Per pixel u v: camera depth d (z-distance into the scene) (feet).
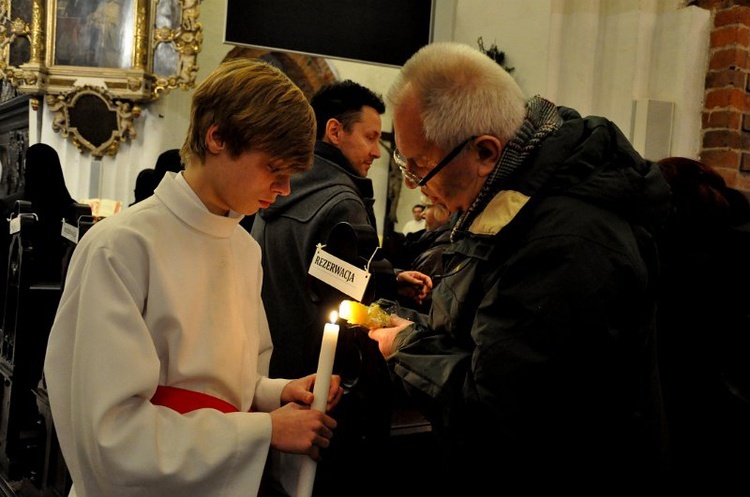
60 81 20.70
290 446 3.85
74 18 20.57
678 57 11.25
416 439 6.19
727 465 4.57
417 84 4.25
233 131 3.79
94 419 3.48
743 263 4.59
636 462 4.09
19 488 8.77
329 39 14.83
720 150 11.12
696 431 4.64
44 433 8.13
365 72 23.97
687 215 4.68
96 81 20.49
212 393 4.07
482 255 4.11
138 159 21.06
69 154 21.35
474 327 4.00
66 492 7.36
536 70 12.62
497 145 4.13
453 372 4.14
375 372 4.53
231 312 4.22
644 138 11.14
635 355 3.98
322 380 4.02
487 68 4.20
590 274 3.74
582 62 12.13
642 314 3.96
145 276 3.84
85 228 8.52
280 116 3.79
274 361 6.30
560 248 3.79
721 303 4.59
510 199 4.03
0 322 12.47
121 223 3.88
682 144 11.24
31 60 20.65
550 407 3.84
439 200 4.57
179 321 3.88
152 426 3.59
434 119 4.16
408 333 4.65
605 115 11.98
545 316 3.73
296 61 23.56
